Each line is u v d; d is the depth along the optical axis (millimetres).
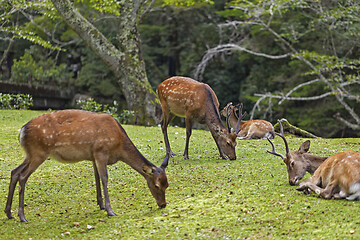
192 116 9570
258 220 6012
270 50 28328
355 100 25000
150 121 17328
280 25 26453
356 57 25375
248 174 8227
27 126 6473
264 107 25734
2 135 12117
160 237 5754
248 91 28016
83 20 18125
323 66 22750
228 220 6113
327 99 25859
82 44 30094
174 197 7234
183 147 11055
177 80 10000
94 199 7484
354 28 22297
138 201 7250
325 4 23984
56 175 8852
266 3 23469
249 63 30438
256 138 12266
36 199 7523
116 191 7832
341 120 23625
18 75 24234
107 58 17953
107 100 27344
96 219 6523
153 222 6258
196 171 8625
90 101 17297
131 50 18047
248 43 27828
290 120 25969
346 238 5234
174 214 6508
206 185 7727
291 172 7398
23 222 6492
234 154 9273
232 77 30469
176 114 10062
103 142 6516
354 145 11164
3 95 17125
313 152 10250
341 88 24047
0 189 7992
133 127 14102
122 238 5809
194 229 5918
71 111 6699
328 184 6555
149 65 30547
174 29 30844
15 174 6523
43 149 6465
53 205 7246
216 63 30656
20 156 10227
